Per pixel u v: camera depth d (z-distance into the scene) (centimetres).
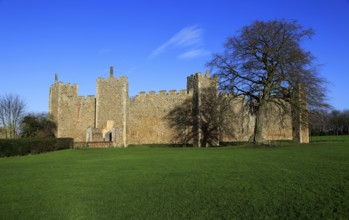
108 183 1434
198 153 2755
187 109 4809
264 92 3416
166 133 4897
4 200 1198
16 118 5816
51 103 5650
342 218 878
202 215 964
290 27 3284
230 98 3684
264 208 993
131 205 1087
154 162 2130
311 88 3284
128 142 5056
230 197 1121
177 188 1281
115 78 5162
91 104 5319
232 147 3378
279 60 3256
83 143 4684
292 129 4538
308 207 979
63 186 1409
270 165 1772
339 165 1678
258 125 3469
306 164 1756
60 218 997
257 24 3362
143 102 5053
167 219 947
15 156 3056
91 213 1027
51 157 2825
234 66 3491
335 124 8094
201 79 4672
